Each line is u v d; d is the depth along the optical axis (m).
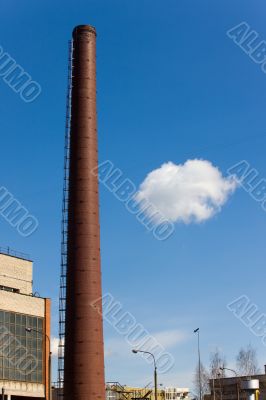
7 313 68.06
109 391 83.81
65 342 51.03
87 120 55.72
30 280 75.31
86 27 58.62
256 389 57.78
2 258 72.31
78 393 49.09
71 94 57.28
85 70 57.31
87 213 53.16
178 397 130.50
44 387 70.00
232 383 101.00
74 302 51.25
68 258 52.69
